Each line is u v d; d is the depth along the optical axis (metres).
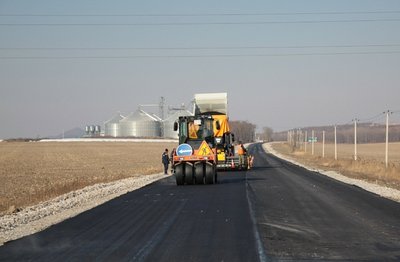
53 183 32.62
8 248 11.57
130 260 10.19
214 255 10.55
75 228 14.31
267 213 16.83
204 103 41.84
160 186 28.61
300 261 10.04
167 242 11.98
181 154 28.89
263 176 35.91
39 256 10.68
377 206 18.72
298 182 30.27
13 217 17.34
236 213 16.83
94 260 10.23
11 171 45.25
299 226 14.23
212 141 32.41
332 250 11.07
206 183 29.17
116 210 18.19
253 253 10.73
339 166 48.69
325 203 19.64
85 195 24.98
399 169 36.69
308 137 146.25
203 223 14.78
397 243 11.87
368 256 10.49
